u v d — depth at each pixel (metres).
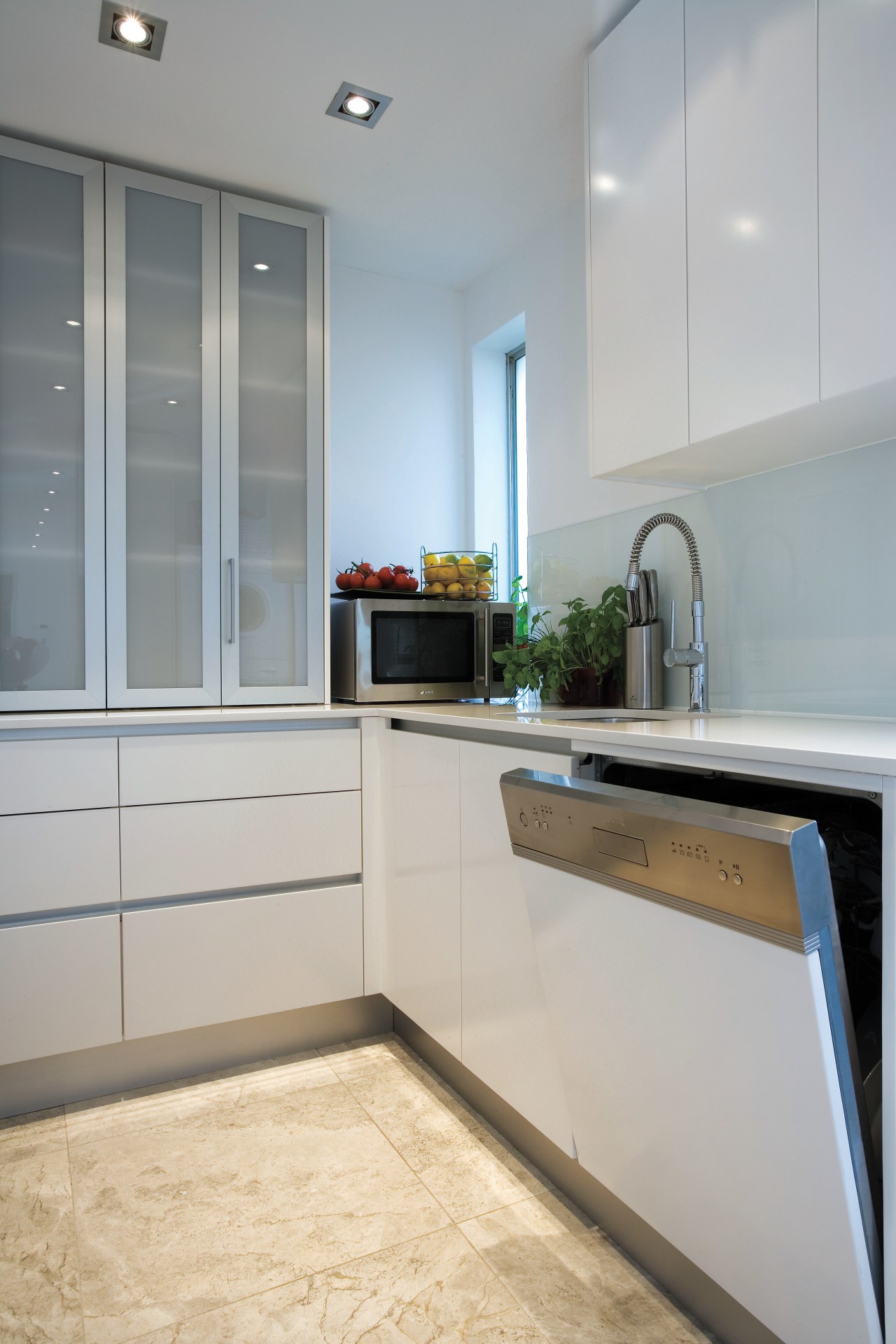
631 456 1.77
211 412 2.30
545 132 2.17
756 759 1.07
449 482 3.14
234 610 2.31
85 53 1.85
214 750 2.09
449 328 3.15
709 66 1.54
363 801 2.28
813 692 1.76
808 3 1.34
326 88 1.98
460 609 2.62
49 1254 1.44
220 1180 1.65
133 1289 1.36
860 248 1.27
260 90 1.98
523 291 2.79
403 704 2.50
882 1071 0.91
